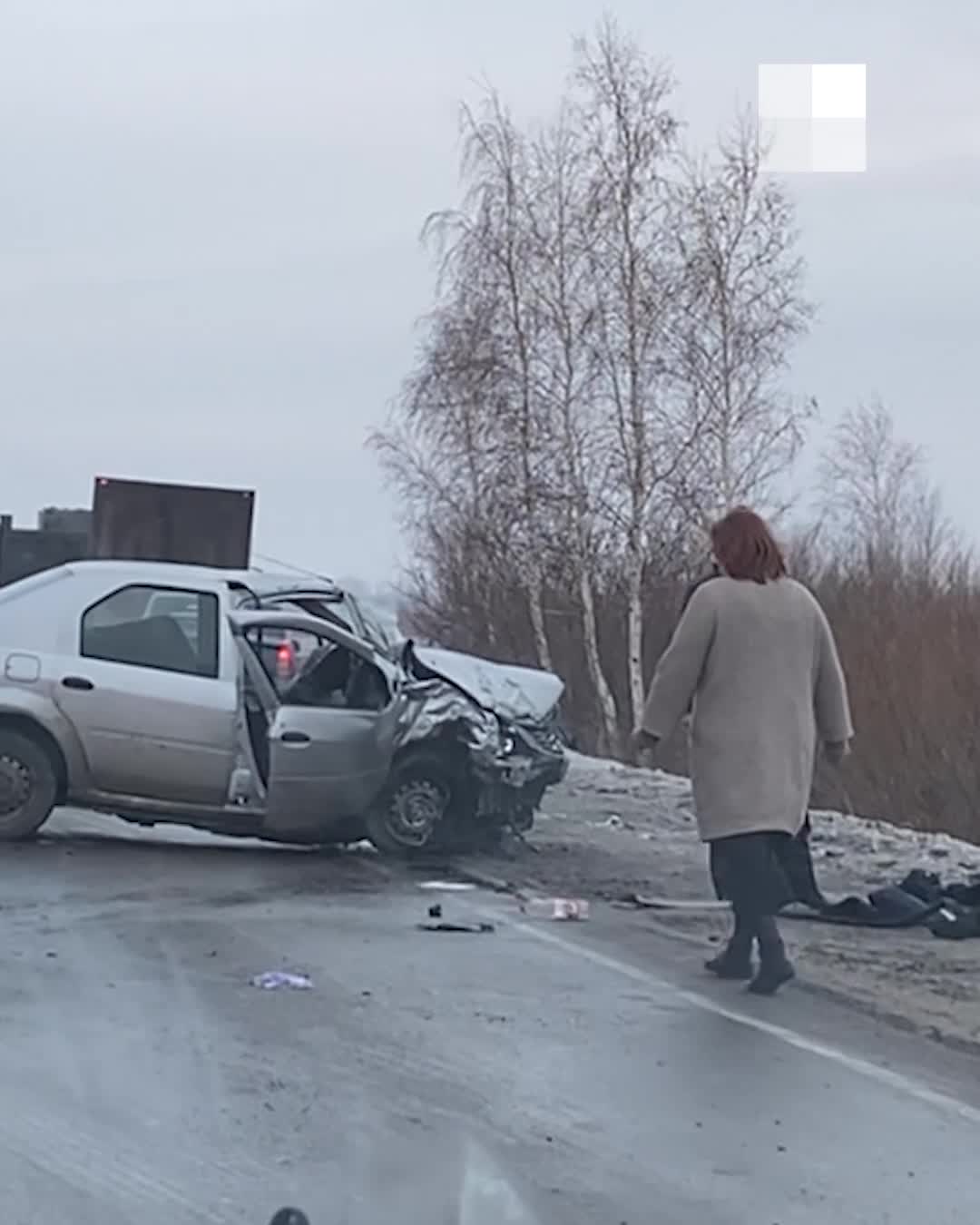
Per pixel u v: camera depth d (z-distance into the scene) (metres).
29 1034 10.80
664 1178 9.14
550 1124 9.88
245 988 11.75
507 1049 10.85
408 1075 10.42
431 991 11.84
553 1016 11.43
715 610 11.79
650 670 38.62
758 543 11.94
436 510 41.84
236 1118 9.81
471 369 39.06
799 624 11.90
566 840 17.19
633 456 38.31
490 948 12.88
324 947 12.74
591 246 38.62
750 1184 9.09
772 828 11.81
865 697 26.86
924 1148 9.77
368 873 15.34
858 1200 8.90
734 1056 10.85
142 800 15.71
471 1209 8.55
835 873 16.25
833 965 12.67
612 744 38.16
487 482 39.28
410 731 15.81
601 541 38.50
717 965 12.33
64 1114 9.80
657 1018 11.45
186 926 13.20
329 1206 8.52
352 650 15.84
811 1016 11.59
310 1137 9.56
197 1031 10.96
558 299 38.81
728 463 37.97
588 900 14.55
